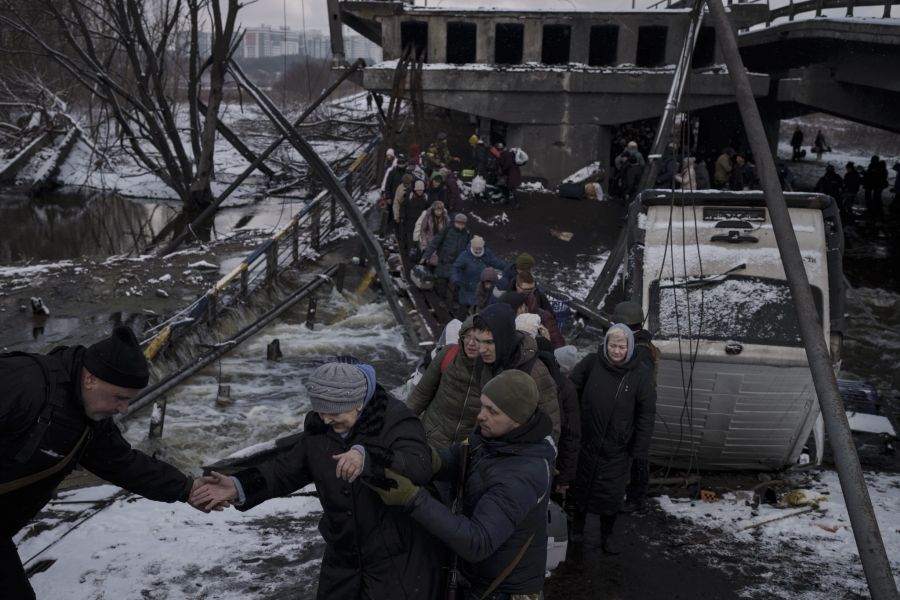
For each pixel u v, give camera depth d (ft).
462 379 15.71
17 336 42.60
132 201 107.65
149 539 19.33
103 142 132.98
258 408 33.86
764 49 114.52
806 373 24.02
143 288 52.19
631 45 88.84
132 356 9.95
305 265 57.82
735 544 20.61
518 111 87.86
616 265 47.57
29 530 20.13
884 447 30.27
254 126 172.86
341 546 10.93
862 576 18.84
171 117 100.68
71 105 143.64
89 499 22.29
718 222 27.07
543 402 15.21
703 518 22.31
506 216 72.18
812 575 18.88
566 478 17.16
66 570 17.46
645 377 18.65
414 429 10.77
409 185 56.70
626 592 17.93
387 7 88.12
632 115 87.92
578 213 75.10
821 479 26.03
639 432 18.85
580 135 88.28
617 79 86.69
